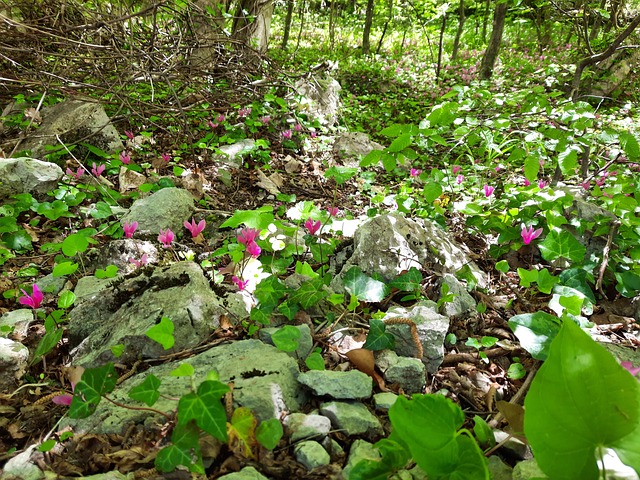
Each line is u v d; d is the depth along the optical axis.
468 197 4.48
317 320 2.45
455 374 2.23
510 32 17.78
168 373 1.96
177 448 1.49
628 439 1.02
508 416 1.74
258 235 2.80
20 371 2.15
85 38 5.15
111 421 1.73
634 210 3.11
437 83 11.37
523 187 3.87
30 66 5.19
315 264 3.19
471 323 2.62
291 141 6.02
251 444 1.59
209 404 1.49
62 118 4.70
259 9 8.44
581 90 7.33
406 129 2.64
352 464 1.57
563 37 16.00
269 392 1.72
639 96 10.15
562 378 1.07
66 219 3.80
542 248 2.92
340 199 4.89
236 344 2.11
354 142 6.28
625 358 2.25
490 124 3.34
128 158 4.50
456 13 19.14
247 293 2.58
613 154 4.48
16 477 1.58
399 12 15.50
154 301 2.29
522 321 2.22
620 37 3.99
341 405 1.82
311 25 19.03
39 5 5.03
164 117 5.61
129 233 3.05
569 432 1.05
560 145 2.89
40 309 2.66
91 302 2.42
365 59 12.87
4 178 3.67
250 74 6.75
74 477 1.55
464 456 1.23
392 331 2.26
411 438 1.23
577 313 2.27
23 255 3.31
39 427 1.88
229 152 5.27
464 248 3.46
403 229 2.96
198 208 4.11
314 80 7.52
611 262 3.05
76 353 2.24
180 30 5.79
